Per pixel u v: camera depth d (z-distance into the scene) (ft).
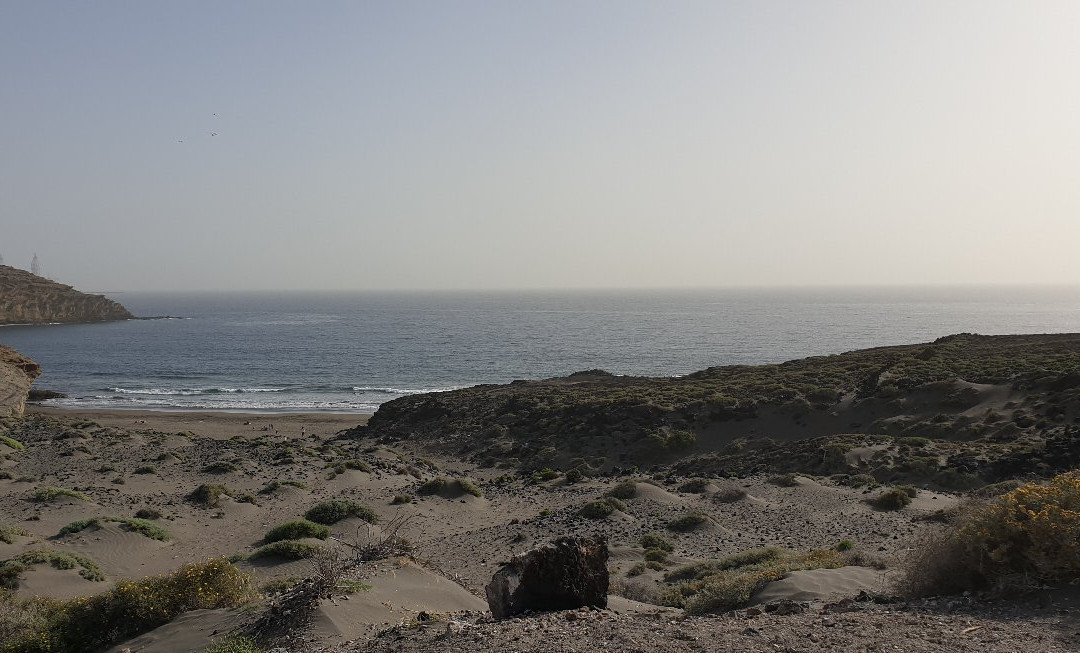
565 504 116.98
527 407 207.51
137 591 44.55
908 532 74.33
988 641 23.25
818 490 109.50
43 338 632.79
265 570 72.38
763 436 162.50
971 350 220.64
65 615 44.65
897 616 27.17
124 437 186.50
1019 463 111.14
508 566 32.96
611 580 62.59
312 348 533.55
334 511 104.32
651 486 116.37
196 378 379.55
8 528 86.38
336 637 33.60
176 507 112.16
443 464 175.83
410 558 51.57
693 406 183.11
